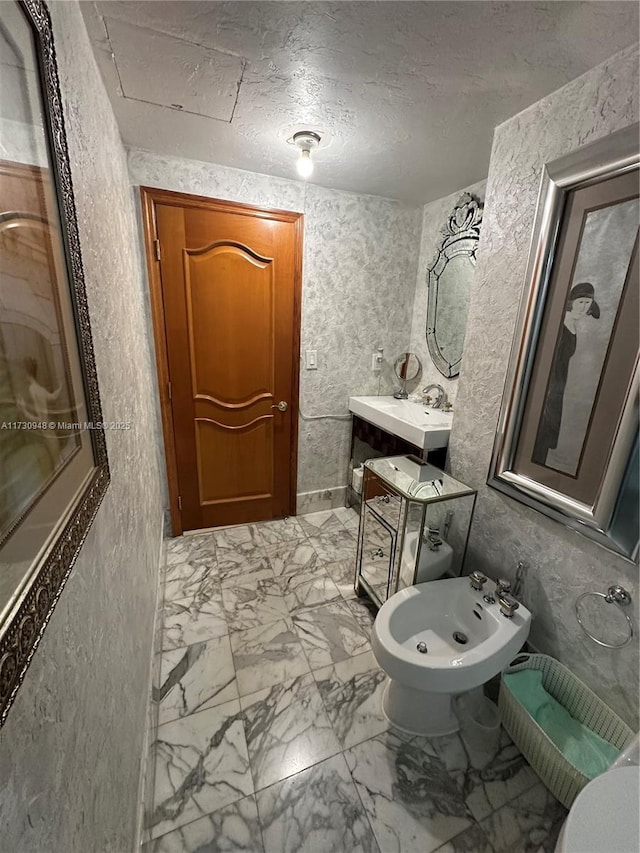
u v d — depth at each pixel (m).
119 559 0.95
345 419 2.60
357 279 2.34
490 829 1.02
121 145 1.57
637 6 0.87
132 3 0.89
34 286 0.49
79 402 0.66
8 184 0.43
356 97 1.26
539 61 1.05
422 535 1.49
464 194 2.02
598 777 0.77
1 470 0.38
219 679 1.42
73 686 0.57
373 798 1.08
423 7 0.90
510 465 1.43
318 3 0.89
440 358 2.29
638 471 1.03
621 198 1.03
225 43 1.03
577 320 1.16
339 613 1.76
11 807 0.37
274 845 0.97
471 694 1.37
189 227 1.91
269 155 1.73
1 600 0.36
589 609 1.19
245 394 2.28
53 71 0.59
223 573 2.02
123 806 0.84
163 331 1.99
